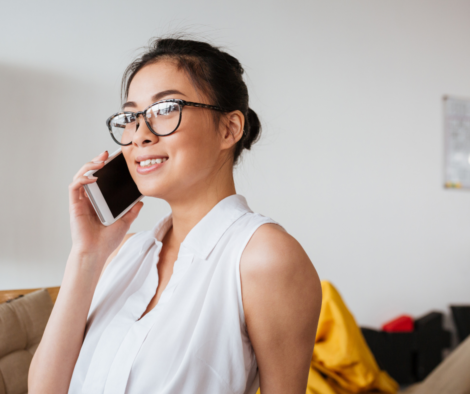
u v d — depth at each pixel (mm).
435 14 3348
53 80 2295
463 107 3387
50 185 2277
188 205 753
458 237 3350
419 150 3244
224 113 731
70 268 785
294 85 2879
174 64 704
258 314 649
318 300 678
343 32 3033
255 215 737
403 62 3217
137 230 2430
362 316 3027
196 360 629
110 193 816
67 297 765
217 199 758
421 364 2918
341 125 3006
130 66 825
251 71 2764
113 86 2410
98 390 655
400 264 3154
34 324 1400
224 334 649
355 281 3020
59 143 2301
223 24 2684
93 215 834
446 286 3295
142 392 631
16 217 2213
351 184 3021
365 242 3053
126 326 698
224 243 707
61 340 742
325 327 1875
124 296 785
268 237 665
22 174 2230
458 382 1704
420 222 3229
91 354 743
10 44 2223
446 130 3334
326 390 1720
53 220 2279
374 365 1894
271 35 2816
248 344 691
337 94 3002
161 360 634
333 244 2961
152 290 748
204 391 637
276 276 638
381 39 3150
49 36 2293
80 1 2357
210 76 709
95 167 792
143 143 688
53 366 733
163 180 687
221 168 762
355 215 3027
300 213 2873
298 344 659
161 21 2520
